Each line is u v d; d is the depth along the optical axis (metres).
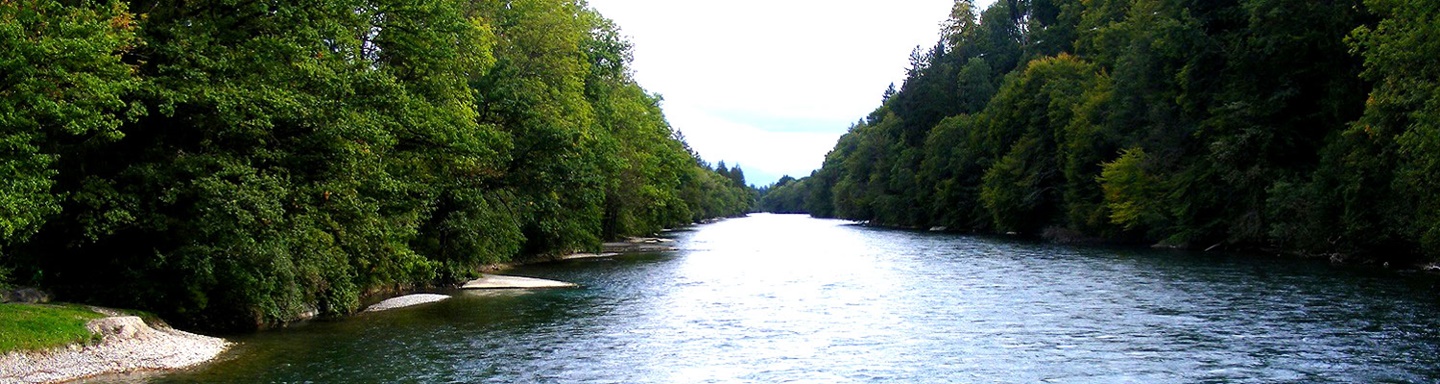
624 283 36.31
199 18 20.59
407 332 22.47
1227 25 51.94
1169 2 54.88
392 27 25.02
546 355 19.28
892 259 49.94
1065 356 18.67
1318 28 45.75
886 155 124.69
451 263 34.53
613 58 53.66
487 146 32.34
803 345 20.45
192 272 21.08
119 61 17.44
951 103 112.12
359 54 24.30
